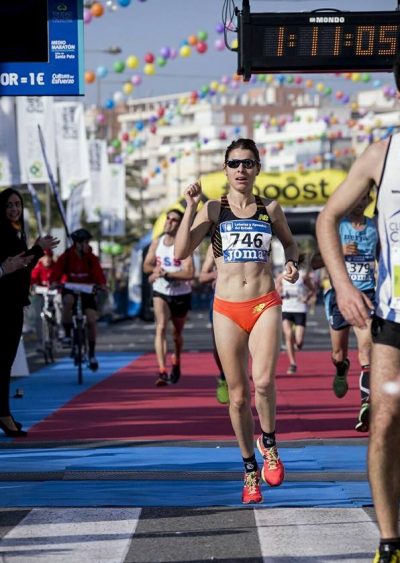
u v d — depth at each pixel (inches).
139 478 498.9
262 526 397.7
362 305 294.0
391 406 296.5
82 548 364.2
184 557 351.3
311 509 427.5
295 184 1950.1
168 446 601.3
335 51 861.8
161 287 958.4
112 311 3334.2
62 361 1370.6
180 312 968.3
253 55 861.8
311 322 2765.7
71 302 1045.8
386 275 300.4
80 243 1031.6
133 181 5472.4
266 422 447.2
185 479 496.1
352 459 554.9
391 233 300.4
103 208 2817.4
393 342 297.6
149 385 1010.1
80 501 445.1
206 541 373.7
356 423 709.9
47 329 1306.6
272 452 448.8
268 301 445.1
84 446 603.5
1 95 858.8
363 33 862.5
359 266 717.3
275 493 462.6
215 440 623.8
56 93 858.8
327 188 1940.2
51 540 376.2
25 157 1466.5
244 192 456.4
